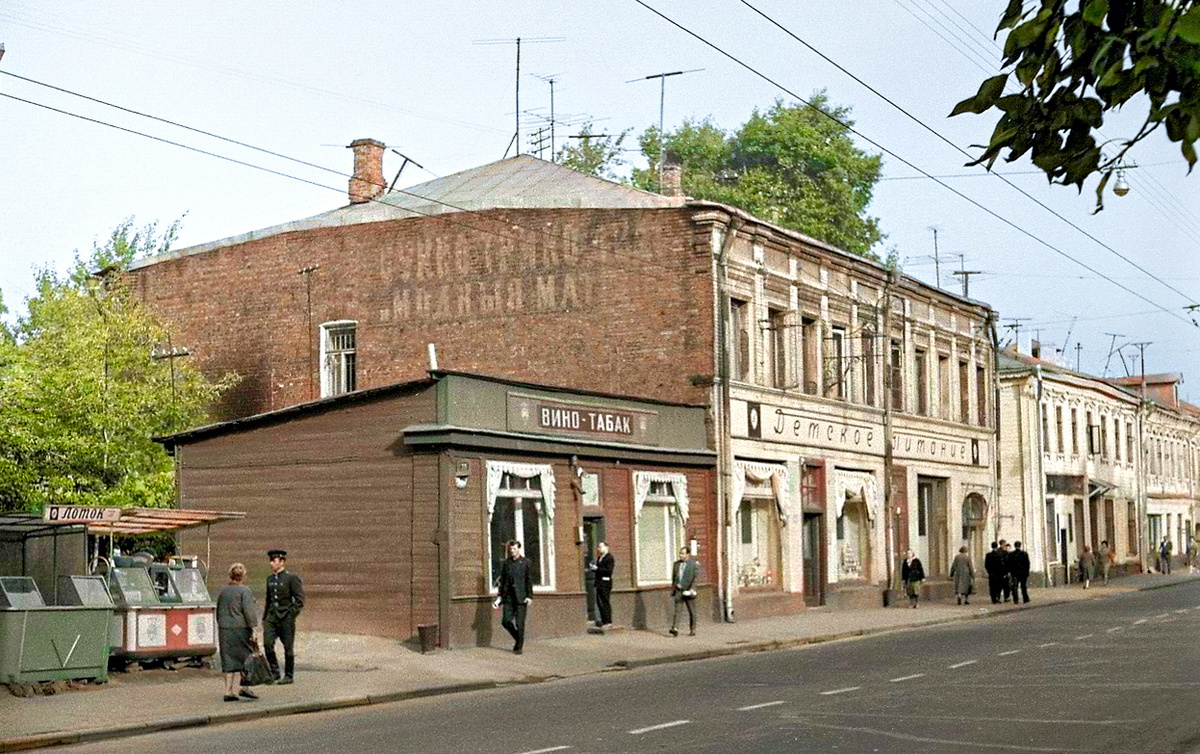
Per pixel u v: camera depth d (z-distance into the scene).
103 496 32.56
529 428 30.16
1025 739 15.11
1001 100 6.46
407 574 27.94
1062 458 64.38
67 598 20.62
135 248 59.00
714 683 21.86
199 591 22.86
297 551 29.36
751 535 38.38
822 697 19.36
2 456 32.28
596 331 37.44
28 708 18.38
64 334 36.50
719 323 36.34
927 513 50.19
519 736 15.81
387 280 40.44
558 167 43.28
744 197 65.81
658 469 34.22
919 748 14.53
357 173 46.09
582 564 30.97
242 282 42.88
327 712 19.44
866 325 44.97
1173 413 85.88
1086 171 6.43
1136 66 5.67
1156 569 80.19
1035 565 60.84
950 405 51.81
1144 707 17.70
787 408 39.72
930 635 33.06
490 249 38.97
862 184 70.06
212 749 15.44
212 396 38.69
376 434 28.70
